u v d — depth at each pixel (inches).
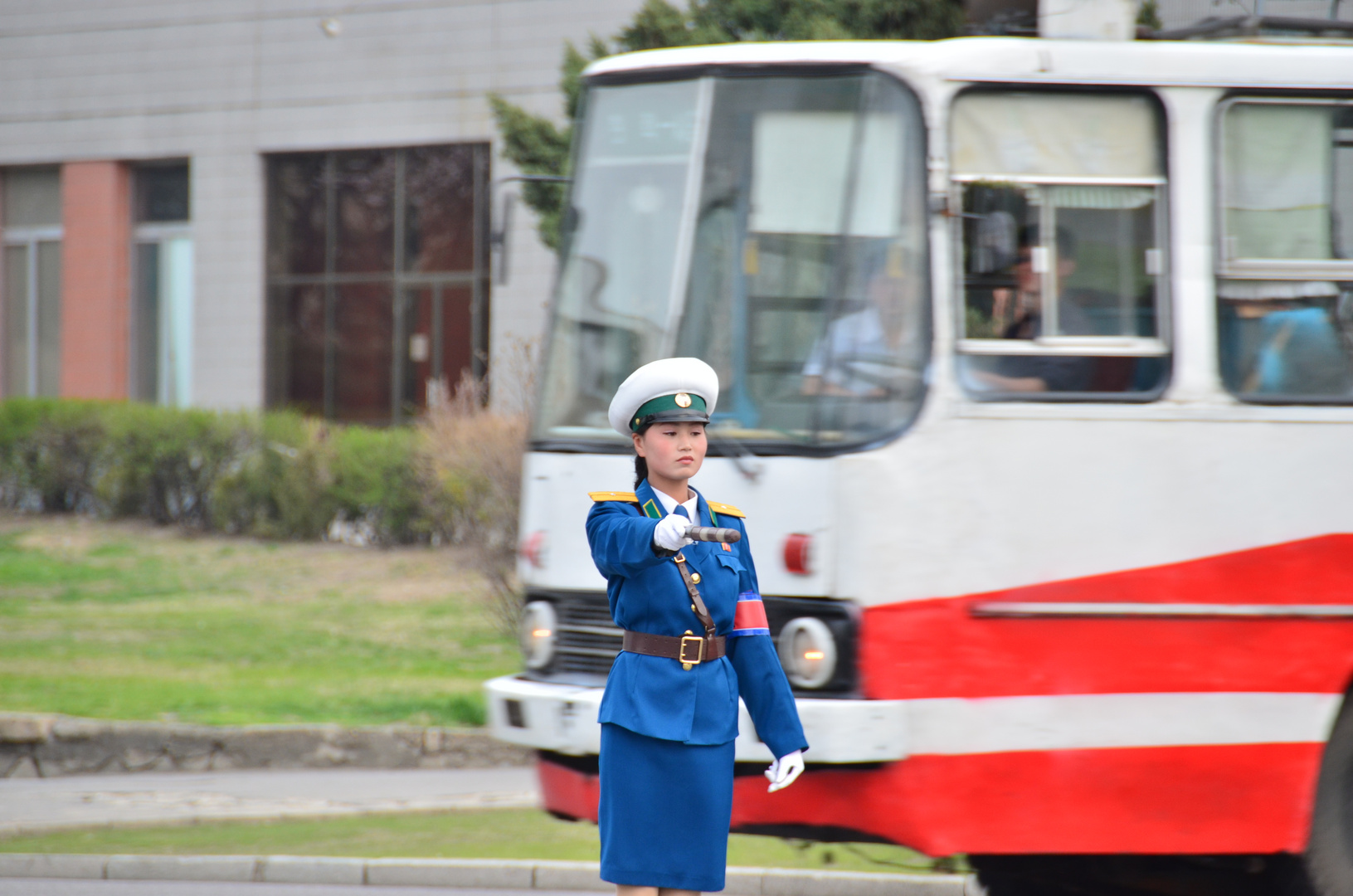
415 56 3747.5
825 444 880.9
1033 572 865.5
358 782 1562.5
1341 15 1088.2
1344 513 898.7
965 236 892.6
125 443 3250.5
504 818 1400.1
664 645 693.9
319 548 2999.5
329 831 1333.7
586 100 1032.8
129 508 3265.3
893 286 895.7
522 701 943.0
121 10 4013.3
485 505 2213.3
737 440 905.5
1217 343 901.8
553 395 1019.3
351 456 3036.4
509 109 2480.3
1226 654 879.7
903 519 857.5
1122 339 897.5
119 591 2630.4
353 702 1796.3
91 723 1631.4
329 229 3900.1
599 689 935.0
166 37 3981.3
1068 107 910.4
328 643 2187.5
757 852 1229.7
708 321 957.2
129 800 1459.2
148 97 4005.9
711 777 690.8
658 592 692.7
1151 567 876.6
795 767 706.8
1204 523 884.0
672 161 991.0
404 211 3828.7
